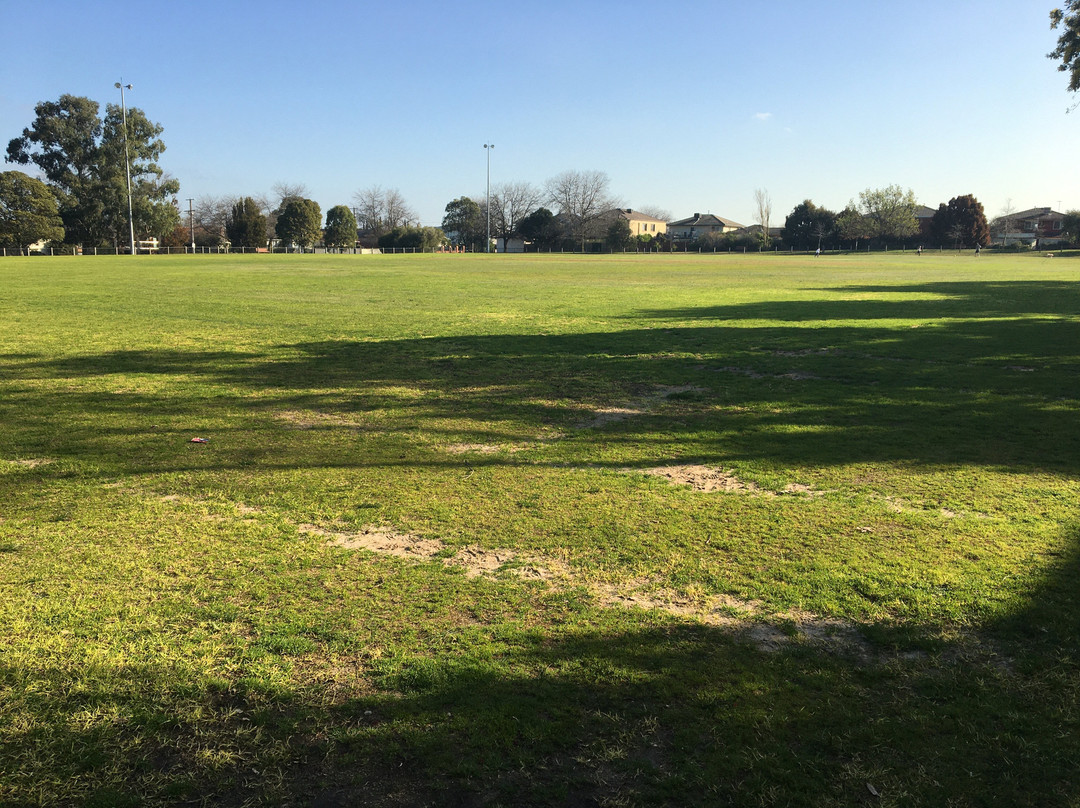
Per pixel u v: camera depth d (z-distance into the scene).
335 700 3.22
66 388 10.21
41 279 33.59
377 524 5.34
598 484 6.27
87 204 87.81
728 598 4.23
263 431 8.03
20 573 4.47
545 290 29.41
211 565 4.62
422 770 2.80
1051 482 6.25
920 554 4.80
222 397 9.73
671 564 4.67
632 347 14.25
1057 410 8.95
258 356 13.01
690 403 9.49
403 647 3.66
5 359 12.49
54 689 3.29
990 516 5.48
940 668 3.51
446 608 4.08
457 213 137.88
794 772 2.79
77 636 3.74
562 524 5.34
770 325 17.81
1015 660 3.57
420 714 3.13
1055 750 2.91
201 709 3.16
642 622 3.94
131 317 18.84
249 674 3.42
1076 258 81.62
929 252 111.19
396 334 15.98
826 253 109.06
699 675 3.43
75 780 2.73
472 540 5.05
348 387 10.44
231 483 6.25
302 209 112.81
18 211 80.44
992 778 2.76
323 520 5.42
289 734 3.01
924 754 2.89
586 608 4.09
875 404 9.35
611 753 2.88
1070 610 4.04
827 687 3.34
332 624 3.88
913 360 12.68
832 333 16.27
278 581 4.39
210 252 99.62
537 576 4.50
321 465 6.79
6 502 5.74
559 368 12.00
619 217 148.00
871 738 2.98
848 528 5.27
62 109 89.81
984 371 11.61
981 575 4.48
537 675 3.43
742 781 2.75
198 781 2.74
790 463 6.87
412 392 10.12
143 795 2.66
